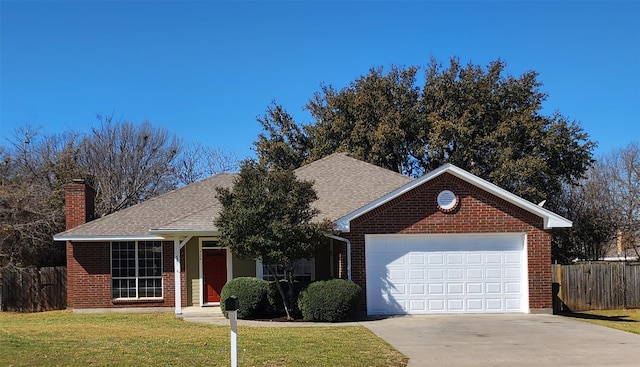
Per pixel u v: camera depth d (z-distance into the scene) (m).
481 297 18.88
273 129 41.66
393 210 18.92
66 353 10.10
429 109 38.38
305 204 17.58
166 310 22.03
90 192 24.94
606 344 13.07
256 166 18.36
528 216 19.06
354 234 18.77
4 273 25.25
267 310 18.66
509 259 19.02
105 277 22.67
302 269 21.42
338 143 39.12
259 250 16.91
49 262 30.00
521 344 13.05
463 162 36.56
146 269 22.81
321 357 11.00
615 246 49.22
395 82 39.22
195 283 22.45
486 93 37.25
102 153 41.19
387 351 11.88
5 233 29.03
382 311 18.69
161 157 43.81
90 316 20.59
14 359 9.50
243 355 10.87
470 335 14.36
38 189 32.25
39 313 23.59
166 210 23.75
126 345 11.24
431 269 18.89
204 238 22.48
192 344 11.84
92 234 22.12
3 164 36.62
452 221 18.94
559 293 23.92
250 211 16.72
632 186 41.44
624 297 24.59
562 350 12.33
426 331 15.03
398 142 37.53
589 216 39.59
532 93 37.84
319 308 17.09
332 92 41.31
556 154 36.53
